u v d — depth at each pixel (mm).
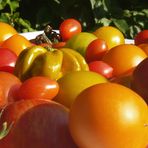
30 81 510
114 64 634
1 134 425
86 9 1583
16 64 596
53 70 574
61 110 472
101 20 1524
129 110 420
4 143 454
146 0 1651
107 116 415
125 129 415
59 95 537
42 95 504
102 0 1543
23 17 1635
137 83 524
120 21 1544
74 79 543
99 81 551
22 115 461
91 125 416
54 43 792
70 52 619
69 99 532
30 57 586
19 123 457
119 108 418
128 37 1562
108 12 1557
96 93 425
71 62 599
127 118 417
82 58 615
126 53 633
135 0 1635
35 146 451
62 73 597
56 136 456
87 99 422
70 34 820
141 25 1593
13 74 598
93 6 1530
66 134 457
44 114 463
